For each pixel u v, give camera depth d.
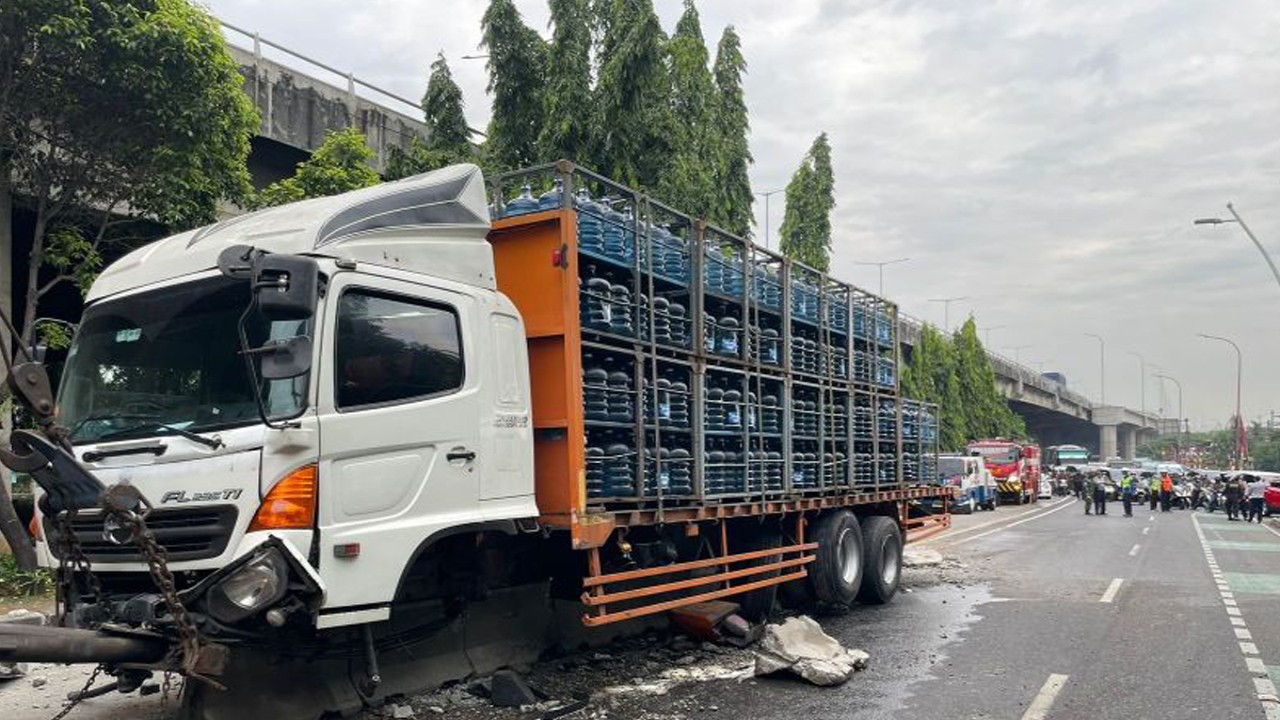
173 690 6.72
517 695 6.55
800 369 10.28
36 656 4.36
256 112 12.12
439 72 15.91
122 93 10.60
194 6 11.19
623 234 7.44
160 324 5.48
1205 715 6.78
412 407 5.67
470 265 6.41
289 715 5.75
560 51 15.14
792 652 7.74
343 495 5.20
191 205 11.30
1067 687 7.54
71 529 4.93
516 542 6.90
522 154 15.77
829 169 28.58
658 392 7.73
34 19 9.90
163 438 5.12
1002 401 61.28
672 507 7.77
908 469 13.44
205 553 4.83
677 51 18.66
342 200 5.75
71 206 11.90
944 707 6.92
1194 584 13.81
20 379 4.66
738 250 9.15
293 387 5.07
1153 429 126.69
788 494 9.70
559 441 6.79
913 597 12.45
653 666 7.97
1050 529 25.56
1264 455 87.25
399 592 6.11
